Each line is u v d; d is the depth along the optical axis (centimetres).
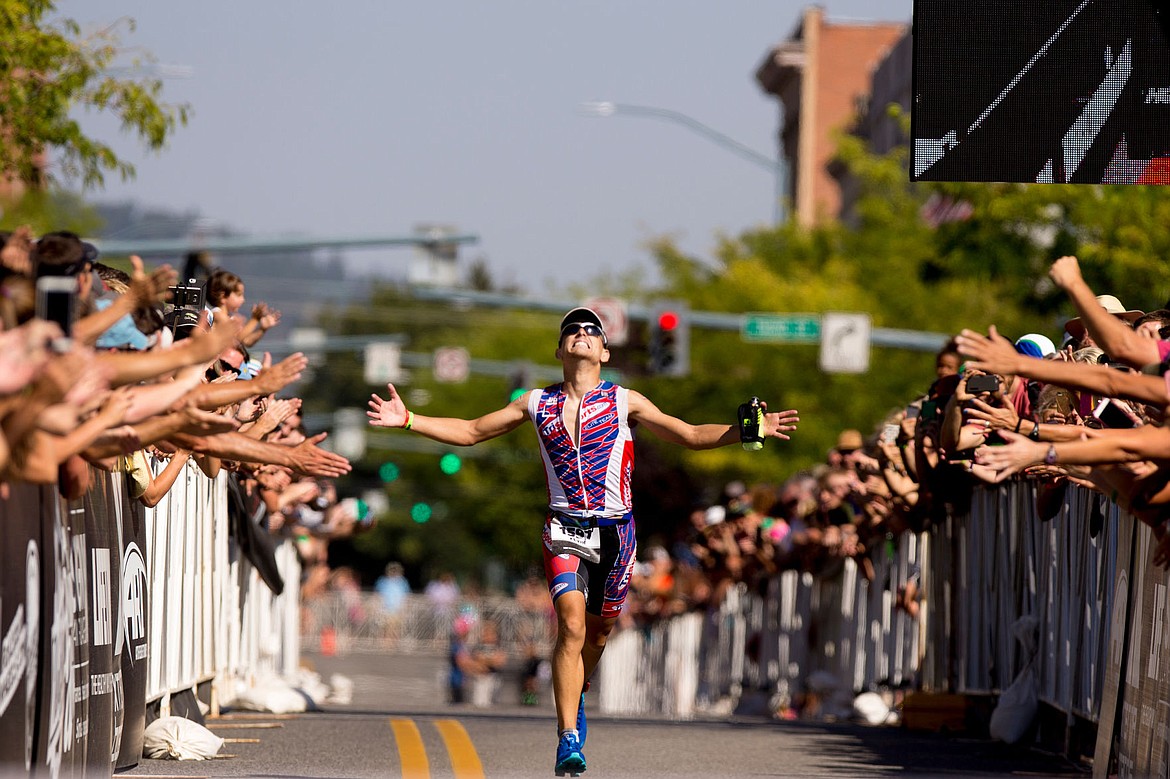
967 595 4109
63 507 2148
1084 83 2975
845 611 5734
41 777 2006
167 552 3200
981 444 3053
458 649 14062
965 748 3584
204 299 3088
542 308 9519
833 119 19950
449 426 2592
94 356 1836
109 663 2500
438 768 2905
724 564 7475
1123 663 2619
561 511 2589
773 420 2553
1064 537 3284
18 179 5062
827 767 3102
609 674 11812
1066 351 2991
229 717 4022
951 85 2980
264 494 4131
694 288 14088
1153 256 7594
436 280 9619
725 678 8300
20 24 4881
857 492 4481
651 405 2598
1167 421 2073
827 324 8800
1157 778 2356
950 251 8306
